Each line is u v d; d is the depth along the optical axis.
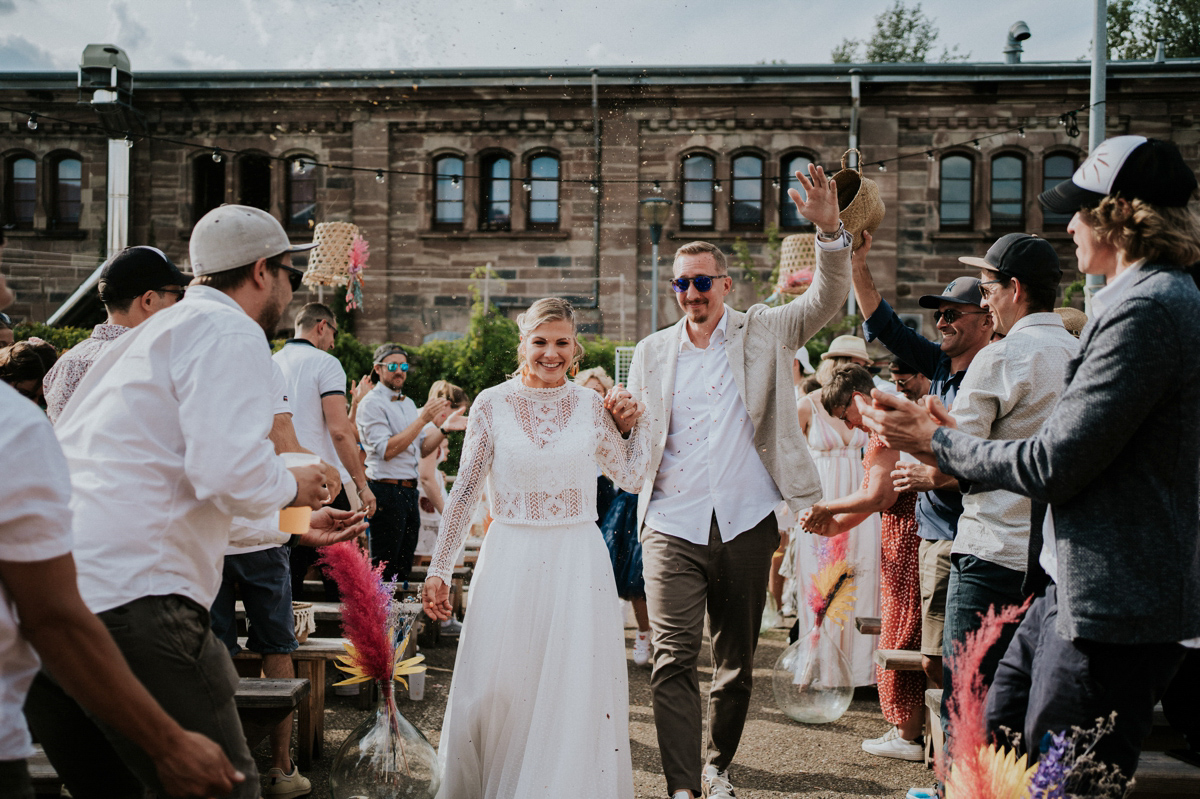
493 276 16.97
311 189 17.25
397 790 2.98
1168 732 3.38
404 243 17.11
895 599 4.35
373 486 5.97
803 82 16.36
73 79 16.94
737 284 16.64
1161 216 2.02
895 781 3.86
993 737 2.40
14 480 1.43
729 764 3.62
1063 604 2.05
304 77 16.88
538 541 3.13
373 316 16.97
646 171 16.88
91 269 17.28
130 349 2.24
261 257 2.50
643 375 3.80
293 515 2.49
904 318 16.42
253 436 2.13
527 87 16.81
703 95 16.64
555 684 2.99
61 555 1.48
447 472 13.42
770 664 5.94
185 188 17.22
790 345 3.66
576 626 3.04
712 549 3.51
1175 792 2.65
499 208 17.31
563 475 3.15
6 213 17.42
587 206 16.88
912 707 4.13
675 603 3.46
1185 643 2.01
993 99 16.31
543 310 3.32
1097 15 9.41
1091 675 2.02
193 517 2.19
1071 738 2.05
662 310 16.83
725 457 3.59
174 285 3.46
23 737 1.51
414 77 16.83
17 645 1.51
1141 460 1.97
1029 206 16.42
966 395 2.90
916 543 4.31
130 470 2.12
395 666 3.21
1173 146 2.06
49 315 17.20
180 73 16.84
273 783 3.60
